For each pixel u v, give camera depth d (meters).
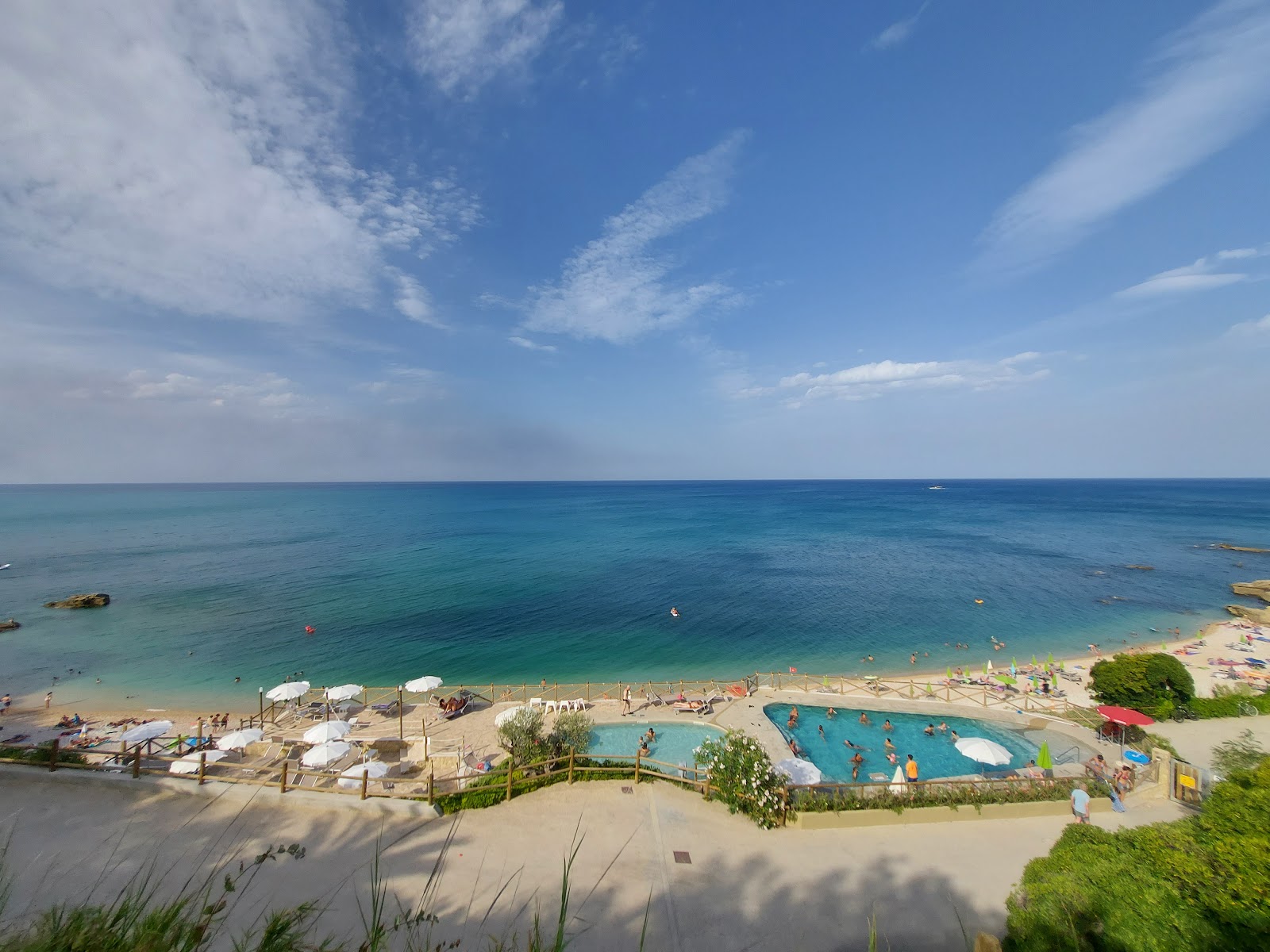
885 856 12.77
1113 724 24.17
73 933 4.11
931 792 15.05
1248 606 52.56
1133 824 14.99
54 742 14.41
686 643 41.56
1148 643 41.97
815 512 149.00
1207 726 24.22
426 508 173.75
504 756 22.58
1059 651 40.69
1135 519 128.88
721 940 9.96
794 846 13.02
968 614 49.12
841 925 10.52
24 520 136.50
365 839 12.29
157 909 4.57
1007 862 12.76
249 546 87.38
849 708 28.00
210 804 13.27
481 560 73.00
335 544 88.38
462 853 12.00
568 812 13.94
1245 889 7.51
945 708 27.23
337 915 9.76
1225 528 110.75
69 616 47.81
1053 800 15.45
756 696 29.25
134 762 14.07
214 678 35.16
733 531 105.44
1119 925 7.62
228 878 5.53
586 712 27.48
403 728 26.09
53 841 11.49
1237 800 8.96
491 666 37.41
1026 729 25.58
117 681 34.75
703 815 14.09
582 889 11.04
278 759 21.14
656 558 74.75
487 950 9.11
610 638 42.59
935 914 10.93
